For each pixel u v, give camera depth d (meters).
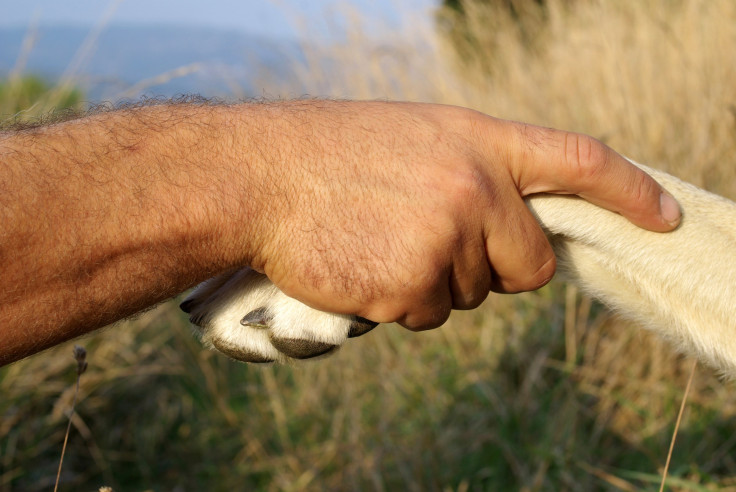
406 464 2.36
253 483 2.56
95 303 0.82
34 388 2.67
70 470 2.57
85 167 0.82
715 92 2.61
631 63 3.11
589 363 2.52
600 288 1.31
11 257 0.77
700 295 1.22
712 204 1.27
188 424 2.86
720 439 2.18
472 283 0.95
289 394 2.94
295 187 0.87
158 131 0.87
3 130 0.91
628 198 1.04
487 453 2.36
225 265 0.89
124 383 2.93
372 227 0.88
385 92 3.67
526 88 3.68
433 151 0.91
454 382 2.72
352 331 1.08
